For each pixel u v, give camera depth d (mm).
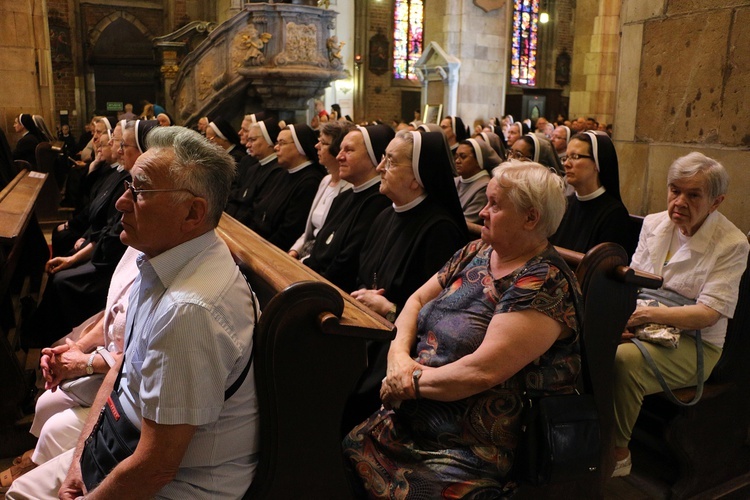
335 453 1702
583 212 3381
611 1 17328
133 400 1622
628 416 2457
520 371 1847
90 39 18625
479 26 14844
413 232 2723
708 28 3453
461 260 2178
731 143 3389
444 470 1819
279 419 1601
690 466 2629
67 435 2246
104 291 3943
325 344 1621
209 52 11531
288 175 4695
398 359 1990
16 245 3803
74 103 18547
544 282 1800
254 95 11461
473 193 4434
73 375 2338
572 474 1811
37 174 5773
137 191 1541
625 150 4090
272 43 11016
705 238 2506
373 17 22281
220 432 1548
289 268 2014
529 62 25891
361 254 3113
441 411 1885
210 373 1452
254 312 1608
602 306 2031
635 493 2701
